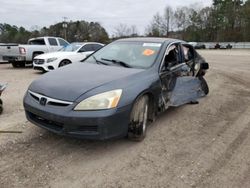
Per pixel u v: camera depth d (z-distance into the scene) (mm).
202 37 96375
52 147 4227
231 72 14594
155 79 4734
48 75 4570
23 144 4285
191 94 6117
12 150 4086
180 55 6121
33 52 14891
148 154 4172
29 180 3385
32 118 4270
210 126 5504
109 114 3814
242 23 89562
